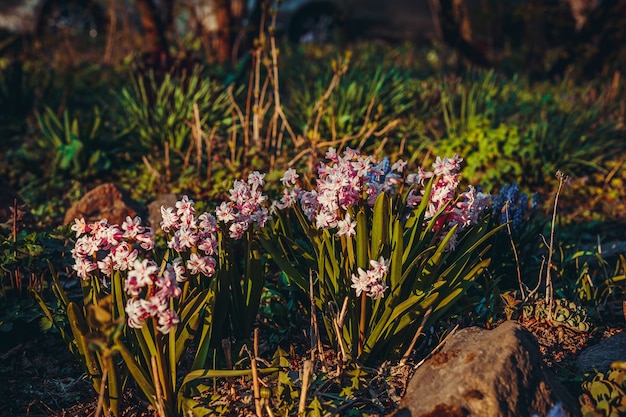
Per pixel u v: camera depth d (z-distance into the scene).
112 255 3.27
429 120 8.02
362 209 3.53
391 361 3.62
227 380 3.54
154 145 7.21
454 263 3.56
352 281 3.46
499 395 2.93
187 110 7.31
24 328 3.99
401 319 3.50
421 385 3.15
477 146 7.00
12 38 11.22
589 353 3.62
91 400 3.52
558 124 7.55
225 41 11.30
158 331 3.08
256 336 3.17
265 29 11.09
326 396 3.35
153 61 8.84
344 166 3.42
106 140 7.46
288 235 4.04
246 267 3.73
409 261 3.53
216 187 6.14
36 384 3.66
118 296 3.29
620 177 7.07
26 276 4.30
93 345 2.77
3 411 3.43
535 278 4.40
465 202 3.52
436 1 11.08
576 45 11.63
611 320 4.12
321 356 3.53
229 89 7.04
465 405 2.92
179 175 6.73
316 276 3.88
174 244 3.31
